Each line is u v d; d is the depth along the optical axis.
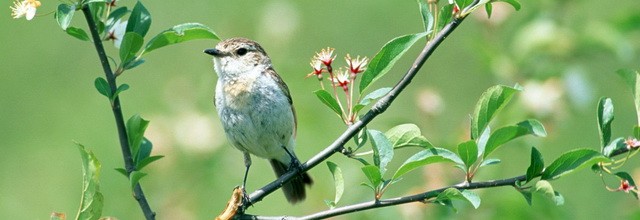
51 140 17.00
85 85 17.92
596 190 15.11
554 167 7.73
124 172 8.52
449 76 17.44
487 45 12.66
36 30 18.34
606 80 16.56
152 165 12.55
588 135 15.24
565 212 11.26
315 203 12.52
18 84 17.89
